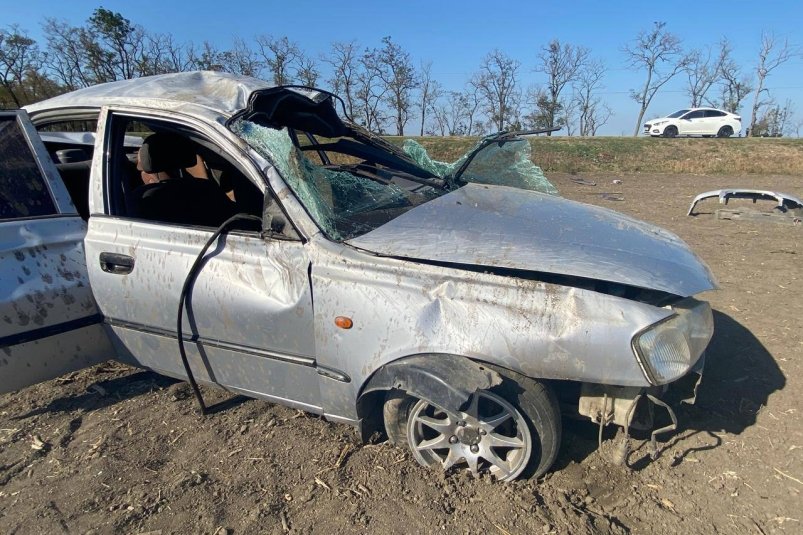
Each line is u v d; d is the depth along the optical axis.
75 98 3.22
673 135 30.16
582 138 27.48
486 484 2.52
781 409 3.10
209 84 3.17
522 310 2.21
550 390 2.39
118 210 3.01
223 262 2.61
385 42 42.72
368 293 2.35
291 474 2.64
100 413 3.19
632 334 2.13
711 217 9.32
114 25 38.47
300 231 2.49
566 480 2.57
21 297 2.72
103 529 2.34
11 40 35.50
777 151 23.53
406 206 3.00
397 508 2.40
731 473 2.61
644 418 2.50
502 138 3.76
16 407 3.29
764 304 4.67
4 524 2.38
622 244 2.64
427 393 2.21
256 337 2.61
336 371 2.47
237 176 3.61
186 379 3.01
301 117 3.30
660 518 2.36
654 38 45.84
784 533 2.27
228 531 2.31
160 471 2.69
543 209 3.00
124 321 2.96
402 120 45.69
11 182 2.88
